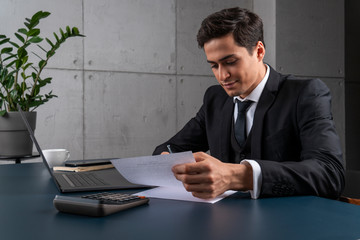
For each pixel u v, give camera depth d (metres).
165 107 3.71
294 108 1.31
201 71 3.89
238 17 1.17
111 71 3.47
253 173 0.88
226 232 0.61
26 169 1.58
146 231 0.62
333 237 0.58
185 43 3.80
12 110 2.30
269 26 4.00
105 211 0.73
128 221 0.69
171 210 0.77
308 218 0.69
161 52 3.69
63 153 1.75
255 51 1.23
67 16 3.28
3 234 0.63
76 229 0.65
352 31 4.68
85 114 3.37
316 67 4.20
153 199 0.88
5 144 2.20
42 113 3.20
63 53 3.27
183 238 0.58
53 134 3.24
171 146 1.72
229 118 1.46
